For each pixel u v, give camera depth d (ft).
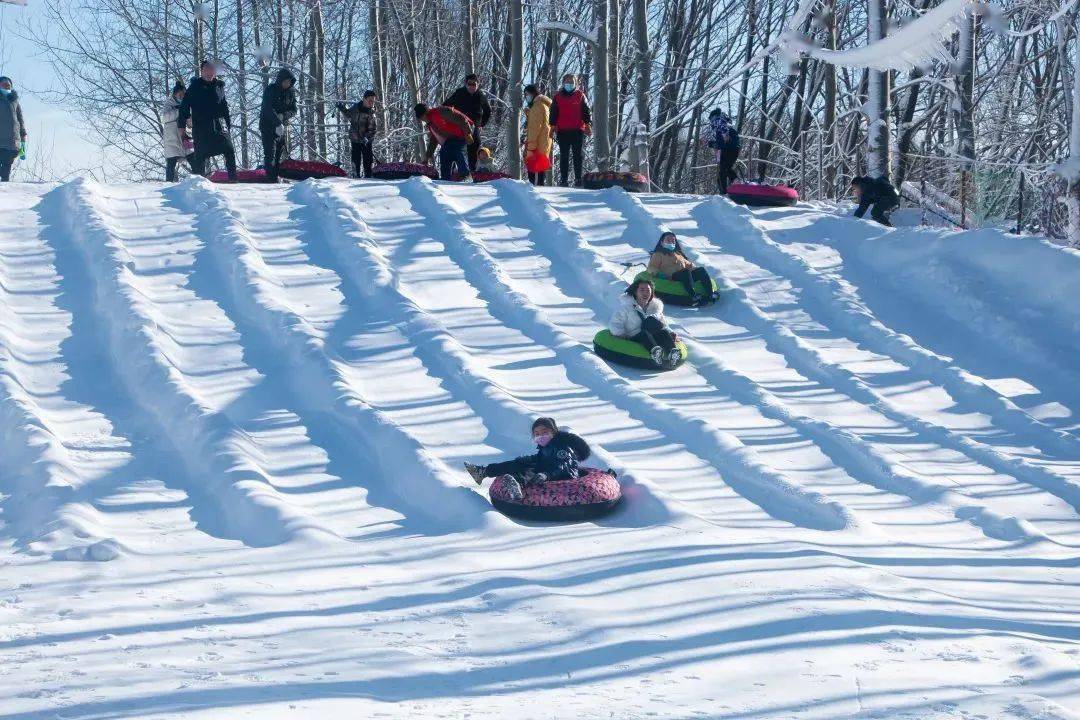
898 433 33.40
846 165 99.19
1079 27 46.68
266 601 18.85
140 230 46.01
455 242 47.70
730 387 36.50
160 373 33.04
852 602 18.71
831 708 13.74
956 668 15.47
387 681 14.66
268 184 56.44
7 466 27.78
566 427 31.83
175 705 13.37
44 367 34.06
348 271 43.83
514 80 82.48
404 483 27.55
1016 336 41.65
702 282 44.34
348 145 116.98
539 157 64.75
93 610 18.16
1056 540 25.38
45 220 46.75
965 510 26.86
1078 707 14.01
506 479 25.53
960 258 48.08
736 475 29.09
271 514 24.44
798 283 47.21
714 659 15.79
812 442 31.94
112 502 25.75
